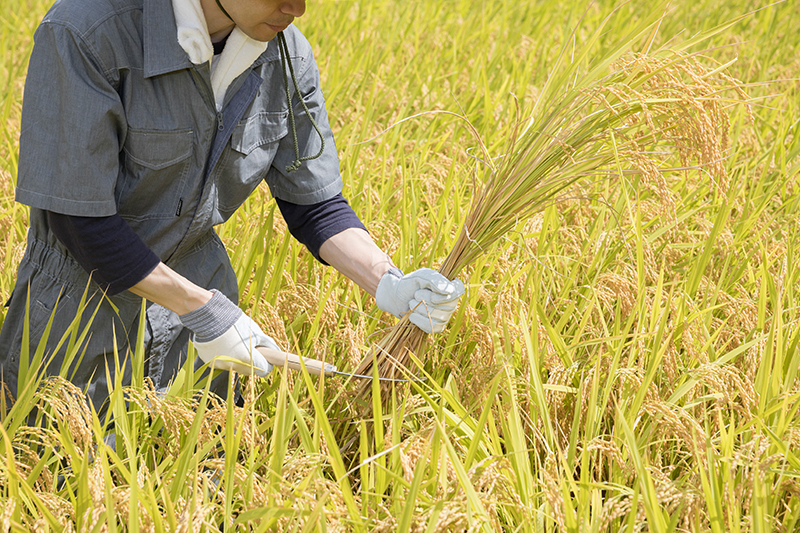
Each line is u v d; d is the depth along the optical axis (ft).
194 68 6.40
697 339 8.36
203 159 6.92
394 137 13.96
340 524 5.40
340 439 7.86
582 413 7.34
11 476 5.36
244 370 6.97
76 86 6.04
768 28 26.61
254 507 5.65
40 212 6.90
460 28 24.25
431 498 5.63
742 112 14.53
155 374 7.85
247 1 6.18
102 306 7.21
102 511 5.33
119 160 6.79
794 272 9.89
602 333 8.50
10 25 22.03
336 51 20.22
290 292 8.68
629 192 11.82
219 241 8.28
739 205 11.62
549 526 5.92
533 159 6.84
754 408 7.13
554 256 9.95
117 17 6.18
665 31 25.93
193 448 6.02
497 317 8.07
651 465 6.80
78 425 6.09
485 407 5.94
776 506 6.44
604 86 6.49
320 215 8.04
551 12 28.07
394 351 7.45
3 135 13.82
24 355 6.63
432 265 9.71
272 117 7.45
